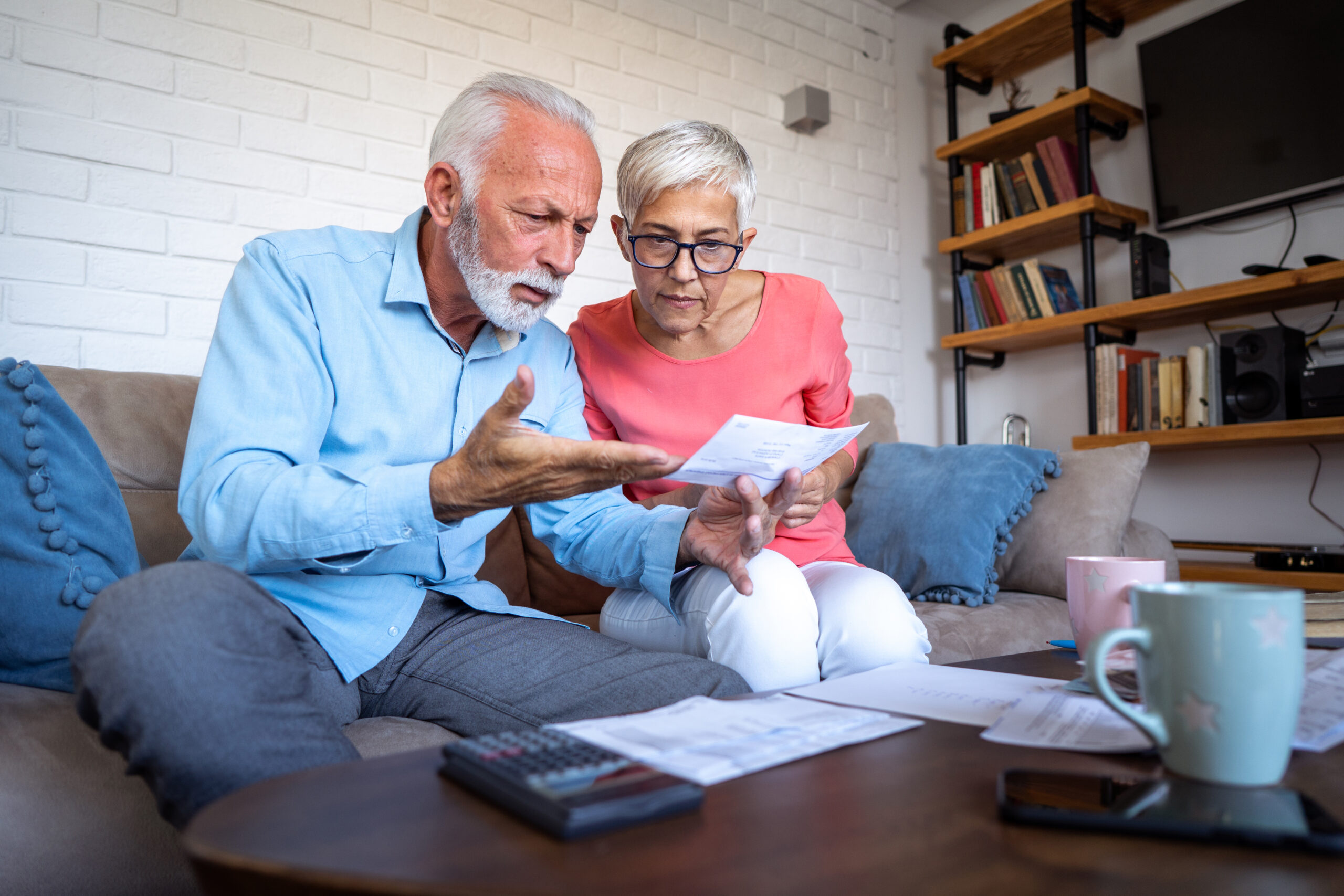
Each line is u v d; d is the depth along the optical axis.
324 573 1.02
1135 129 3.16
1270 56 2.71
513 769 0.49
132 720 0.62
